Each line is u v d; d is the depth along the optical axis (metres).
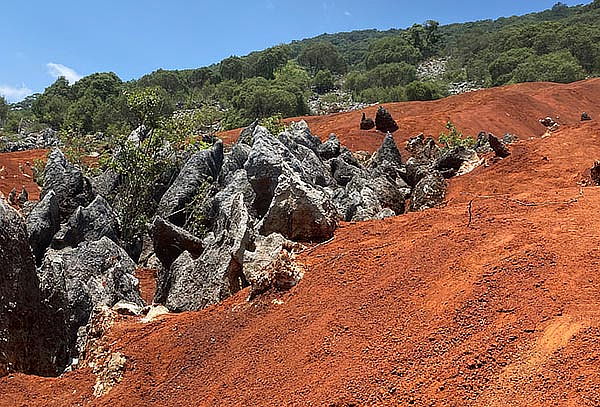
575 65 75.38
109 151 24.58
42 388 7.45
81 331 9.54
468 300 6.77
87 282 11.04
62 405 7.07
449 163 21.45
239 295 9.12
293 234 11.27
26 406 7.03
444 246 8.59
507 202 11.19
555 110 48.62
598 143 20.38
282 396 6.02
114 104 73.00
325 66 138.50
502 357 5.71
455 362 5.75
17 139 56.75
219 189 16.66
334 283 8.25
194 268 10.77
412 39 136.50
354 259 8.91
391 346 6.31
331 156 21.83
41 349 8.50
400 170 20.98
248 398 6.22
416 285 7.55
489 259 7.78
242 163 17.42
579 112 49.53
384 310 7.12
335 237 10.75
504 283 7.00
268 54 122.81
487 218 9.82
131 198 17.16
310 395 5.85
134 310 9.34
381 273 8.20
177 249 13.12
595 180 15.45
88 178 18.03
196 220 15.52
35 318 8.48
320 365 6.36
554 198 11.16
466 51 123.56
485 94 54.66
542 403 4.89
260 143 14.55
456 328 6.33
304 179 15.33
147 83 104.06
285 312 7.85
